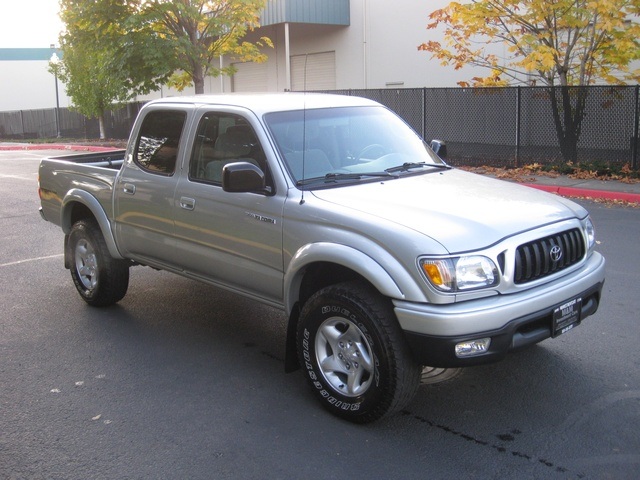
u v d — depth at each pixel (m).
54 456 4.05
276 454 4.02
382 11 21.84
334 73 24.14
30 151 28.97
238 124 5.12
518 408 4.50
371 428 4.30
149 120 5.96
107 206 6.30
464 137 17.06
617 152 14.48
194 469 3.89
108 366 5.38
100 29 19.02
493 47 18.88
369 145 5.34
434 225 4.09
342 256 4.19
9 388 5.00
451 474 3.76
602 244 8.79
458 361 3.88
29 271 8.25
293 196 4.65
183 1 19.11
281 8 21.58
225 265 5.19
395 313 3.98
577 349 5.41
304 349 4.54
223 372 5.23
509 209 4.42
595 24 14.22
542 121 15.55
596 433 4.16
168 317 6.49
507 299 4.00
